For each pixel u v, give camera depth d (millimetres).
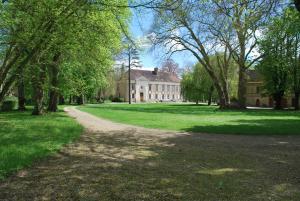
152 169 9406
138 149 12836
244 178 8492
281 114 36750
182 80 80000
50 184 7859
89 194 7148
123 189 7488
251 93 87500
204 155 11609
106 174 8805
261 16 13594
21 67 14945
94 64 22859
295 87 54531
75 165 9859
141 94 134000
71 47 16344
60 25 13648
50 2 13242
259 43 45125
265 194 7191
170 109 49500
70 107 53188
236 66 58719
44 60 18578
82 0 13172
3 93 15312
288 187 7695
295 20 18797
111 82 80438
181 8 12781
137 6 12258
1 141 13453
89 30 15766
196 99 75688
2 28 15000
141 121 25406
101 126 21859
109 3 13695
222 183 7973
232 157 11258
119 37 18922
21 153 10945
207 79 71375
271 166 9898
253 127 20703
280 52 51156
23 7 13570
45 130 17656
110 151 12352
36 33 13680
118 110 43594
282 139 15891
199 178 8453
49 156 11164
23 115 29719
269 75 55969
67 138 15133
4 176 8461
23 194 7145
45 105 40281
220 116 32531
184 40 45625
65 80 32156
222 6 13508
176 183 7973
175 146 13633
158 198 6914
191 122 24641
